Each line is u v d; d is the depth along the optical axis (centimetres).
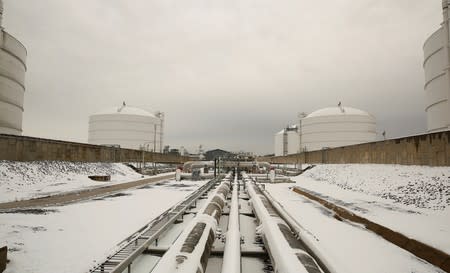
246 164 4081
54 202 1429
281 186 2583
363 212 1138
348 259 674
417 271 607
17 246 704
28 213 1138
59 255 640
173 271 416
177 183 2752
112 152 3950
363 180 2242
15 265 577
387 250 743
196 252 497
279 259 504
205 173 3938
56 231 858
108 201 1484
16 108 3412
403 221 961
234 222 820
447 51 2739
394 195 1587
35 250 674
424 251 685
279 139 8481
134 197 1658
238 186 2142
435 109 2972
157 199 1569
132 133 6262
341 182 2561
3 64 3141
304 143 6462
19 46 3431
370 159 2753
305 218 1145
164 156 6394
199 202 1555
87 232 847
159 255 669
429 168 1797
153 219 1018
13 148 2261
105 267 559
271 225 706
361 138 5806
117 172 3412
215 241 758
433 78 2997
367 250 740
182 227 967
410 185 1650
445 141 1712
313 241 627
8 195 1634
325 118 5972
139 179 3162
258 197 1298
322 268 563
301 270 428
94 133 6316
